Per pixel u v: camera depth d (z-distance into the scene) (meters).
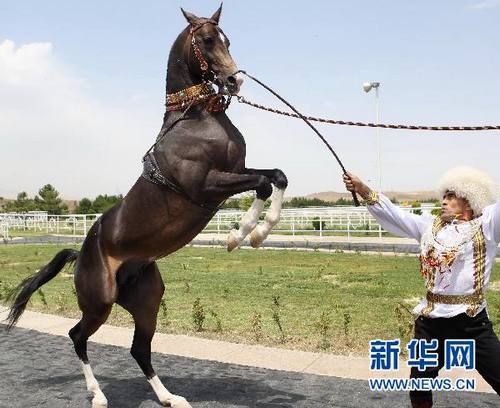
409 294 9.86
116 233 4.61
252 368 5.80
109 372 5.81
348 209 26.27
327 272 13.20
